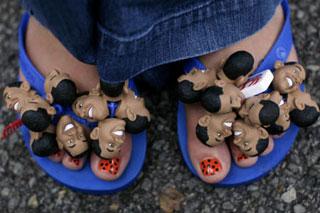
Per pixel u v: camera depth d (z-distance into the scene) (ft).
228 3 2.27
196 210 2.48
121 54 2.23
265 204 2.47
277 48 2.42
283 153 2.46
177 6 2.23
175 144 2.55
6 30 2.76
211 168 2.41
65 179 2.47
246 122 2.36
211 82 2.36
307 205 2.46
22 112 2.35
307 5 2.72
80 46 2.25
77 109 2.36
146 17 2.19
